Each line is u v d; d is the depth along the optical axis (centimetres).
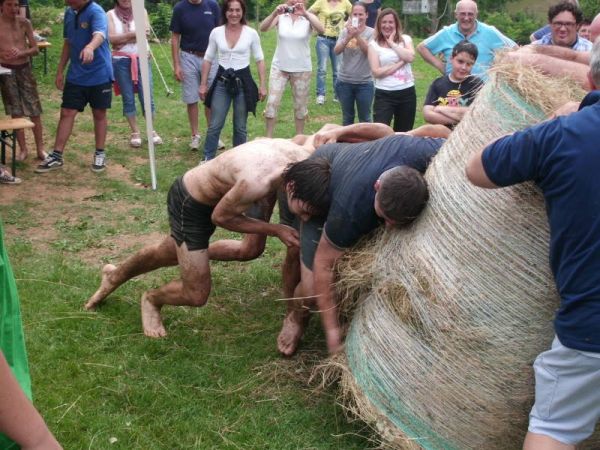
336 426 372
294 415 379
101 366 419
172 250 444
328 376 376
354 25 814
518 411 313
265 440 360
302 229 380
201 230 414
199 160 872
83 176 796
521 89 303
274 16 871
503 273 299
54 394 389
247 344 450
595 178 252
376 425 338
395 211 322
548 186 264
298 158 383
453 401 316
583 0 1764
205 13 870
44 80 1257
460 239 308
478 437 319
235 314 491
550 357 274
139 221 670
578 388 267
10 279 183
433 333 315
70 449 349
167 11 1850
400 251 333
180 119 1064
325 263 363
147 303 462
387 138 362
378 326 336
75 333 454
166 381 407
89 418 372
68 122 806
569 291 264
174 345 446
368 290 357
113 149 902
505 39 689
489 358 307
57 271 543
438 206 318
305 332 457
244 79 808
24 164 823
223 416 379
